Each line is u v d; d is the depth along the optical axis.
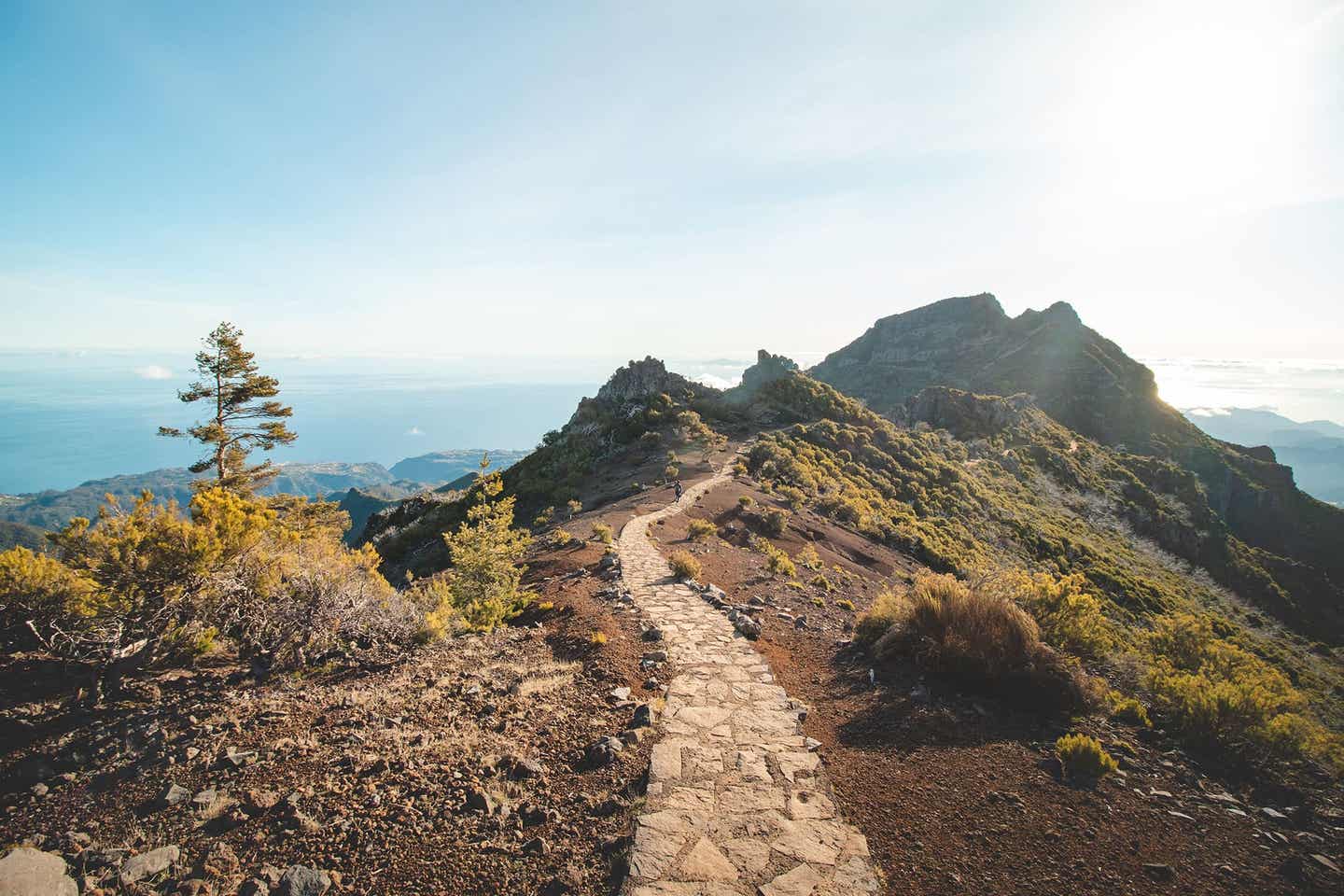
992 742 6.83
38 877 3.67
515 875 4.18
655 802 5.22
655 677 8.38
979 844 4.94
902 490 52.72
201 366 25.50
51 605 7.47
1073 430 104.56
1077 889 4.45
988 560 40.88
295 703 6.85
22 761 5.56
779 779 5.76
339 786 5.04
